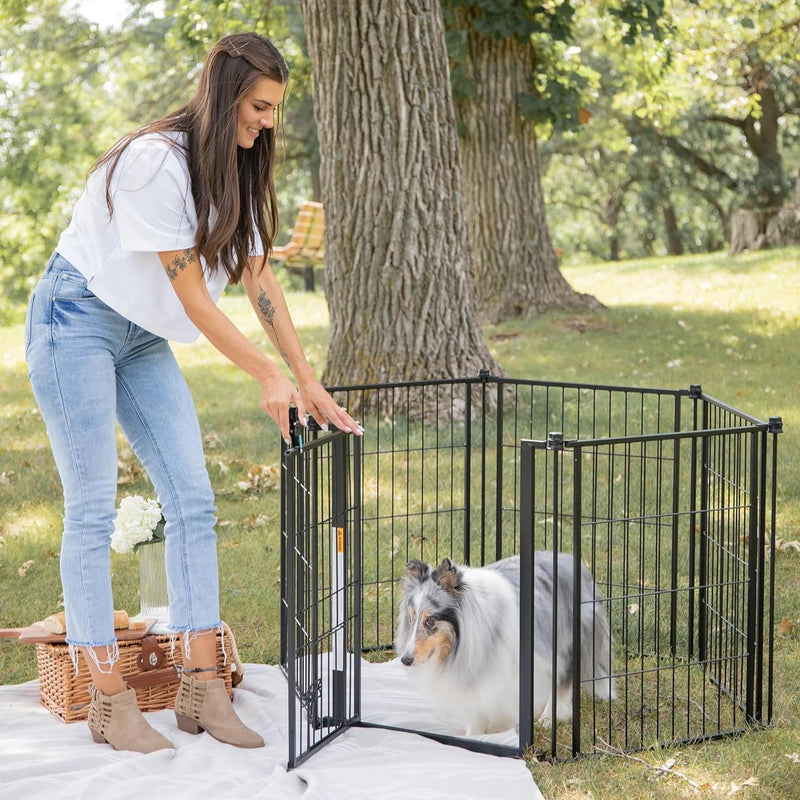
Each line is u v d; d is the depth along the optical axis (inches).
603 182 1188.5
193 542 116.5
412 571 122.1
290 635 109.5
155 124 108.4
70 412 110.4
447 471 237.9
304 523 121.5
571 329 433.4
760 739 117.2
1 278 1012.5
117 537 131.5
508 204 464.8
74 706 123.9
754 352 375.6
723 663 138.3
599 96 852.0
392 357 279.7
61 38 663.8
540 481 225.5
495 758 112.9
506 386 286.8
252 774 108.9
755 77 755.4
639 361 366.6
